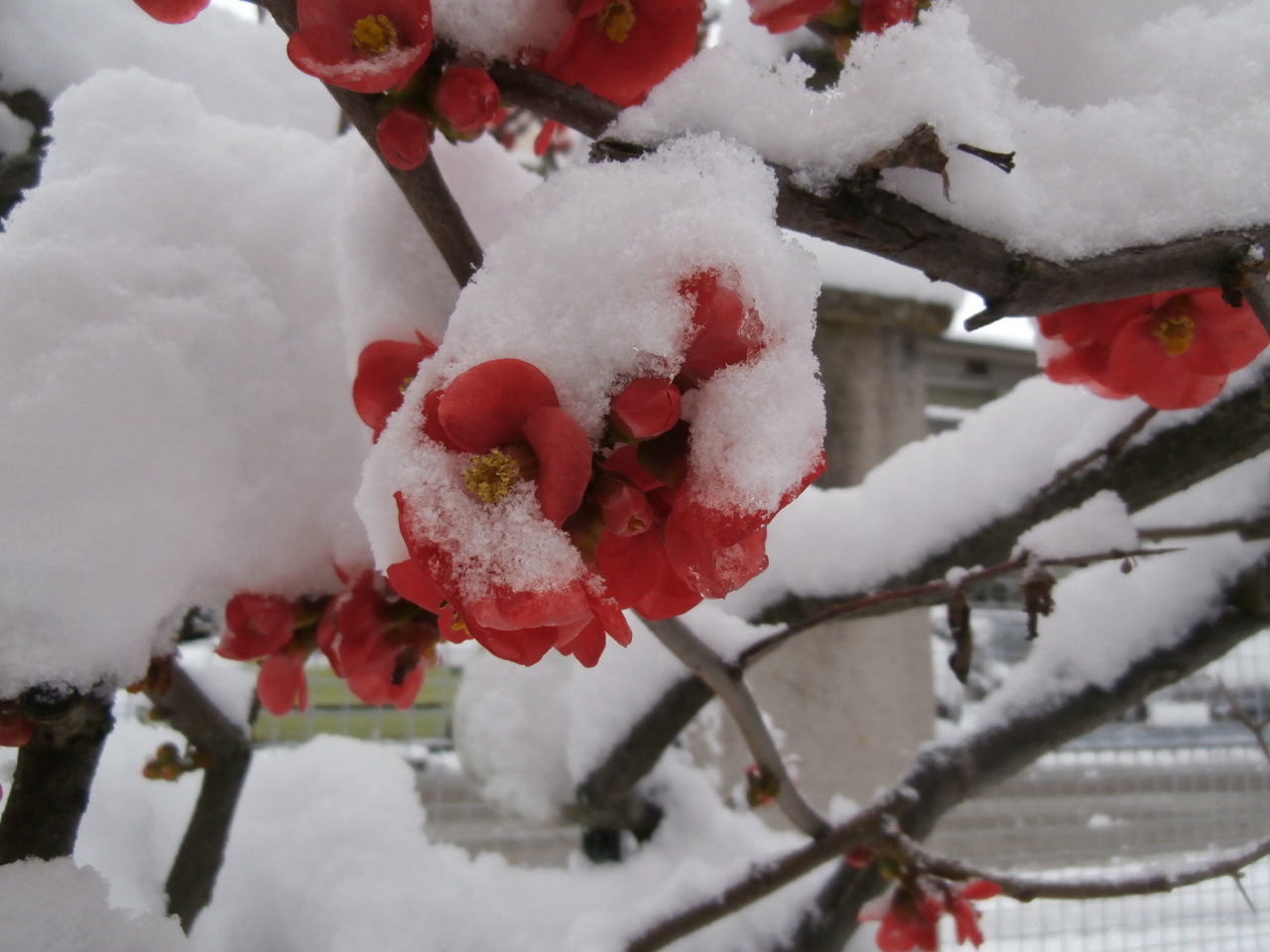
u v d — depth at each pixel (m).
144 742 0.60
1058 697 0.62
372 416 0.35
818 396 0.28
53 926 0.36
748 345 0.28
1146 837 1.07
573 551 0.27
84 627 0.37
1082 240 0.34
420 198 0.35
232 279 0.44
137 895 0.51
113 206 0.42
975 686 1.22
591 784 0.69
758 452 0.27
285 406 0.43
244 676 0.54
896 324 1.10
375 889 0.52
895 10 0.36
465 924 0.51
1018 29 0.38
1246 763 1.11
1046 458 0.61
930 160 0.31
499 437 0.28
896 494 0.66
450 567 0.27
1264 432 0.52
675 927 0.55
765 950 0.62
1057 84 0.37
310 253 0.46
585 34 0.36
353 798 0.58
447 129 0.34
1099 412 0.59
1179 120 0.35
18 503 0.37
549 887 0.66
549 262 0.28
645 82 0.37
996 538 0.61
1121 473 0.56
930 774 0.62
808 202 0.31
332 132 0.76
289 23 0.34
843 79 0.32
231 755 0.51
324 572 0.44
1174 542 0.61
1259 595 0.57
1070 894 0.53
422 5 0.31
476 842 0.90
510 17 0.34
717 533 0.27
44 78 0.59
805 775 0.97
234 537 0.42
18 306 0.39
